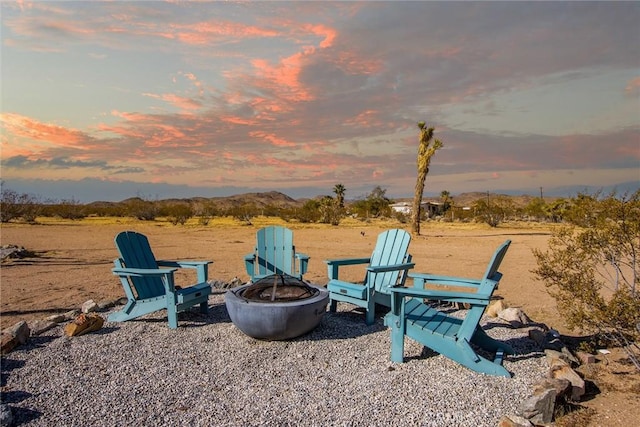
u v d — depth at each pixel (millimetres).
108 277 9656
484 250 15961
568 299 4363
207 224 31406
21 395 3719
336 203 48406
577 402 3799
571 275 4328
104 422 3326
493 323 5816
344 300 5988
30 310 6672
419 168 23156
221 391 3875
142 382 4020
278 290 5219
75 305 6977
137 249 6125
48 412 3455
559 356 4578
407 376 4156
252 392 3854
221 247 16188
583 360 4711
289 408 3559
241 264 11555
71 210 37281
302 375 4207
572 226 4562
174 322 5441
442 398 3719
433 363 4469
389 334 5383
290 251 6906
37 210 31266
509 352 4645
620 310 3986
